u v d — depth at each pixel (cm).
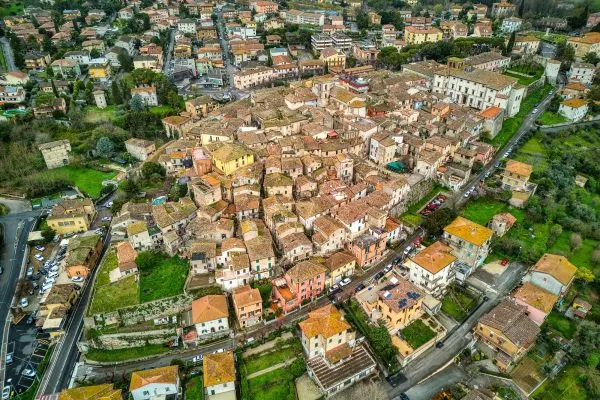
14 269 15100
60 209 16438
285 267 13188
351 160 16138
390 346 11294
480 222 15212
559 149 19112
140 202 16688
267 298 12750
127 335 12106
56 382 11431
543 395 10581
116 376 11494
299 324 11281
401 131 18162
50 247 15938
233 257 12825
